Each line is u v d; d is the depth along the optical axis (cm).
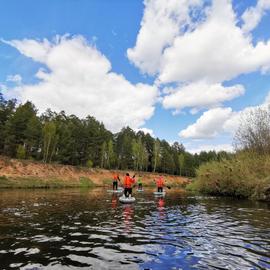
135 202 2103
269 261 669
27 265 620
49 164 5409
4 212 1418
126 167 9162
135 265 631
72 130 7544
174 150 11850
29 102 7131
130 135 10825
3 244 792
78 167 6016
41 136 6212
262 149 3098
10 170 4444
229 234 976
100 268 608
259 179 2527
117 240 868
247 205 1989
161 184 2962
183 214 1484
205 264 643
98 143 8188
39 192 2989
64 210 1547
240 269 611
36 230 991
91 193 3011
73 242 831
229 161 3206
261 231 1032
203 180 3538
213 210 1677
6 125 5894
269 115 3158
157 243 838
